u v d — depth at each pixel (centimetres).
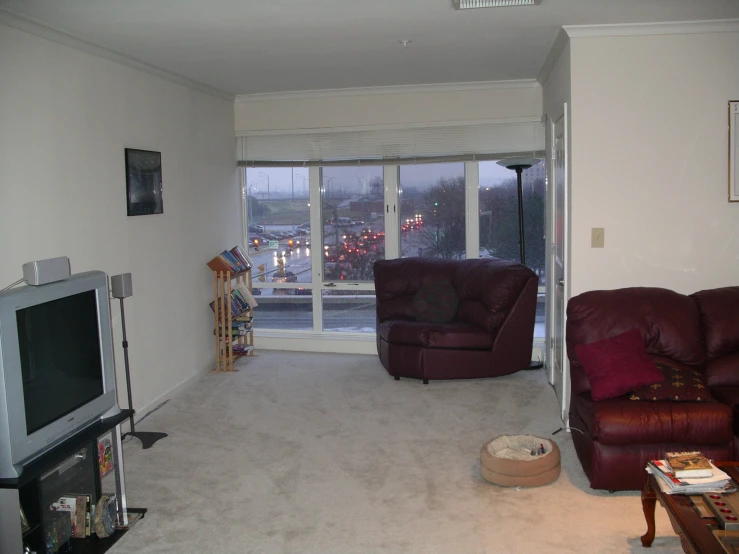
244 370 550
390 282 557
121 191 414
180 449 380
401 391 485
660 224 384
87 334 282
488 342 494
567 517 291
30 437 242
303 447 380
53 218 348
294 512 303
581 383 337
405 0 309
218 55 418
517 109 550
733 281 383
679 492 229
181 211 497
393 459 360
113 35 361
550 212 490
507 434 387
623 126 380
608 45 375
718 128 374
